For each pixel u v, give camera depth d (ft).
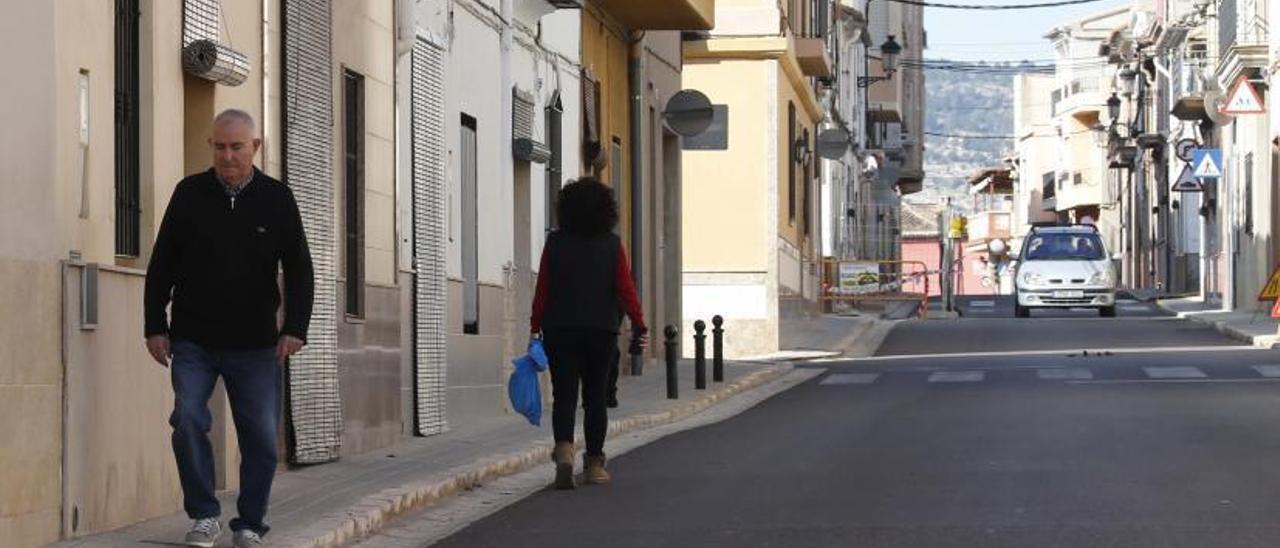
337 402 49.49
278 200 33.81
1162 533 35.83
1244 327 127.95
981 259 451.53
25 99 32.32
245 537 34.19
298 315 33.99
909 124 346.95
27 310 32.35
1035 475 45.80
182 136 40.78
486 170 67.05
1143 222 280.92
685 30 98.07
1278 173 148.56
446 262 60.34
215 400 42.63
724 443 57.16
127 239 38.14
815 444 55.83
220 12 42.57
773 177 124.88
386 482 44.45
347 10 51.29
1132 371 89.30
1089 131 395.55
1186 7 234.79
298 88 47.34
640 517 40.22
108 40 36.24
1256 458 49.14
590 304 46.60
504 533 38.45
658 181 103.81
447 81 61.36
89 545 33.50
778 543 35.73
